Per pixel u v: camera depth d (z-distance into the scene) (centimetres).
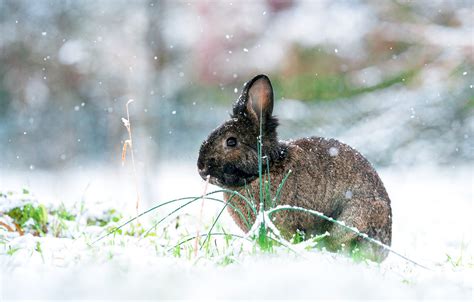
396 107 2042
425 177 1917
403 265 590
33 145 2061
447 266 579
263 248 514
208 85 2141
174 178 1811
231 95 2147
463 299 377
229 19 2052
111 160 1984
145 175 1415
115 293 353
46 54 1934
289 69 2089
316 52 2067
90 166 2073
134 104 1662
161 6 1703
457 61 1959
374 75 2022
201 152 644
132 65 1692
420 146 2036
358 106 2092
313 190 638
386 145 2042
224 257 476
